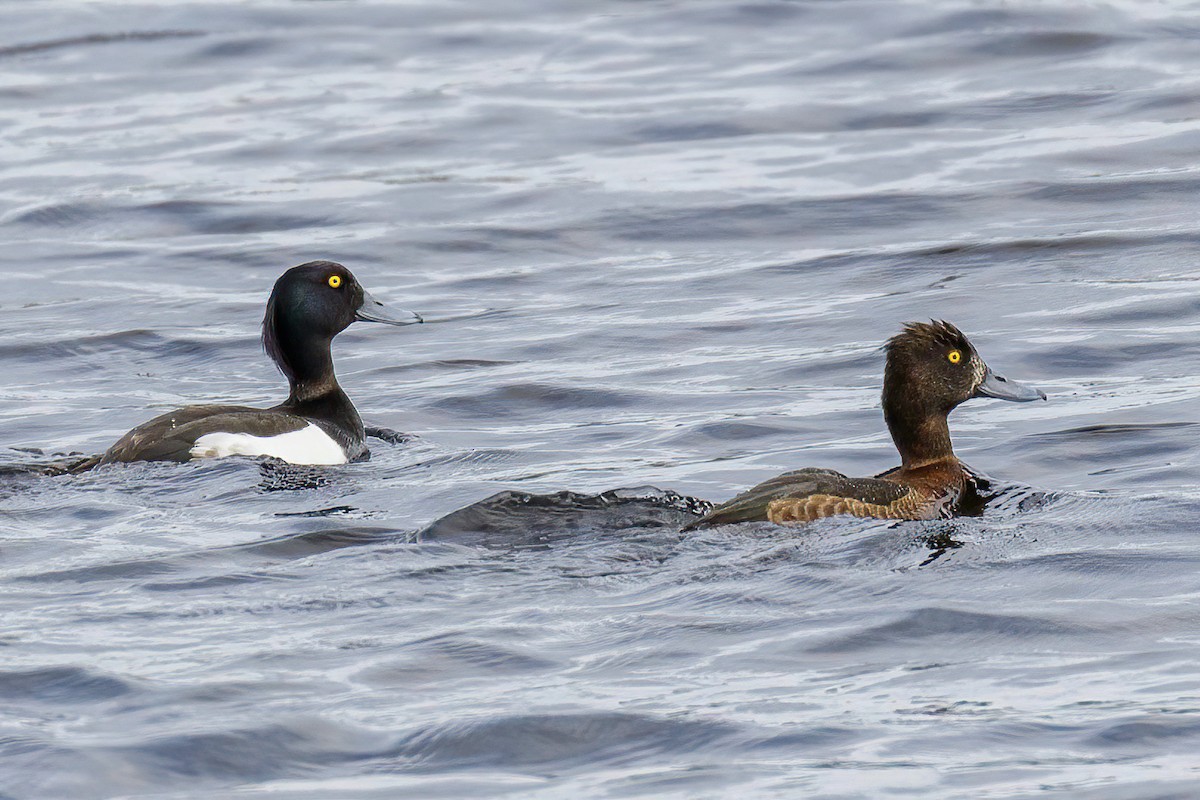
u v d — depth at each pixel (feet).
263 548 38.83
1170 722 27.73
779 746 27.48
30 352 65.41
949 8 116.57
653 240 79.56
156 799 26.30
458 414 55.36
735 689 29.86
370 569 36.65
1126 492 42.24
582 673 30.78
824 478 40.16
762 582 35.37
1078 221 77.56
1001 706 28.76
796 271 73.41
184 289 74.84
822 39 114.11
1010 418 51.13
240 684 30.40
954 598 34.17
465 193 87.66
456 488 45.21
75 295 74.33
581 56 115.24
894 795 25.57
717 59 111.96
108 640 32.89
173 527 41.11
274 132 100.48
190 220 85.20
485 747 27.78
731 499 39.75
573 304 70.28
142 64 117.70
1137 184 82.43
